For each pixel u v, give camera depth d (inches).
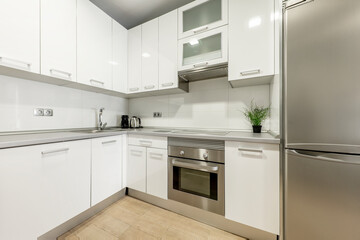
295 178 37.2
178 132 62.5
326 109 33.0
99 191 57.1
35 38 46.3
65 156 46.4
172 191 58.1
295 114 36.3
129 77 80.6
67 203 46.8
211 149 50.7
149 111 91.4
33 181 39.2
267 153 42.5
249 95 65.4
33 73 46.9
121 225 52.6
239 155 46.2
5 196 34.6
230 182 47.6
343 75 31.3
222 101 70.8
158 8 74.9
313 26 33.7
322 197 34.3
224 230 50.9
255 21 50.9
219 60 56.7
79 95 70.8
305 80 34.8
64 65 53.6
